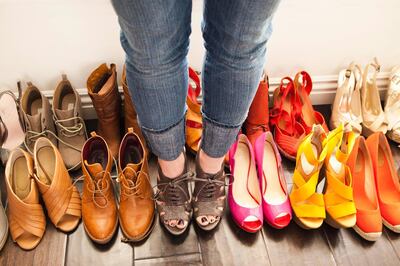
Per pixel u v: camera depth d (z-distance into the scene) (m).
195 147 1.17
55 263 0.93
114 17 1.06
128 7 0.53
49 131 1.09
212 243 0.99
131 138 1.01
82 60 1.15
